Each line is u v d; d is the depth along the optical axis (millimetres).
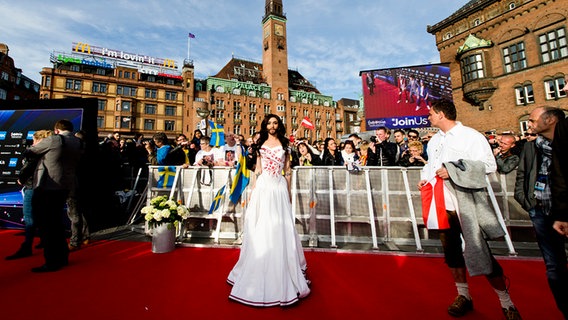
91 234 5723
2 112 6281
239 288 2713
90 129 6047
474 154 2420
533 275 3400
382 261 3984
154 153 7477
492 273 2244
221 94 51969
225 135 6301
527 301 2693
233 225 5410
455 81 23250
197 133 9203
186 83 49531
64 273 3506
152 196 5797
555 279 2197
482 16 21562
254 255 2793
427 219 2617
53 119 6094
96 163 6387
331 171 5254
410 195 4910
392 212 5031
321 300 2727
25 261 4039
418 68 14734
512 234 4766
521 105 19344
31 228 4363
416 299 2744
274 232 2828
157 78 48531
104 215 6730
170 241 4500
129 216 7113
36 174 3668
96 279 3297
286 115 57969
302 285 2775
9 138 6129
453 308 2418
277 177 3094
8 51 40906
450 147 2551
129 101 43844
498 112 20516
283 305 2537
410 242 4879
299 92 62500
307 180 5277
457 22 23234
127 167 7691
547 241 2281
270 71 58375
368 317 2391
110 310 2531
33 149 3645
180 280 3252
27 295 2859
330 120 65375
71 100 6137
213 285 3104
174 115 47969
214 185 5594
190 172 5723
